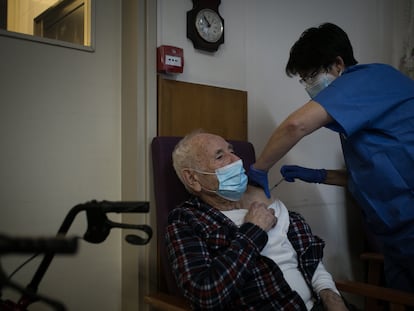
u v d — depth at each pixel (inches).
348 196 89.4
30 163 52.8
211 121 64.7
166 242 46.8
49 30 56.2
